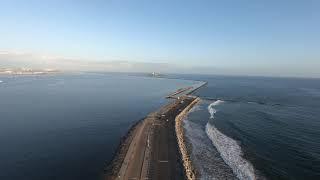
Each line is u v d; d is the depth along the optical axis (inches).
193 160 1649.9
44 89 6136.8
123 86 7687.0
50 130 2379.4
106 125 2605.8
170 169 1467.8
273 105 4116.6
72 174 1483.8
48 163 1631.4
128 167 1473.9
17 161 1660.9
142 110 3528.5
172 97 4911.4
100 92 5728.3
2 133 2263.8
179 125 2475.4
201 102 4320.9
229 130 2456.9
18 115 3002.0
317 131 2487.7
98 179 1419.8
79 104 3912.4
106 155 1763.0
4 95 4867.1
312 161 1713.8
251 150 1897.1
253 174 1492.4
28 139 2103.8
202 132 2342.5
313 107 3946.9
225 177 1435.8
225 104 4156.0
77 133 2295.8
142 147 1808.6
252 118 3041.3
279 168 1592.0
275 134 2353.6
